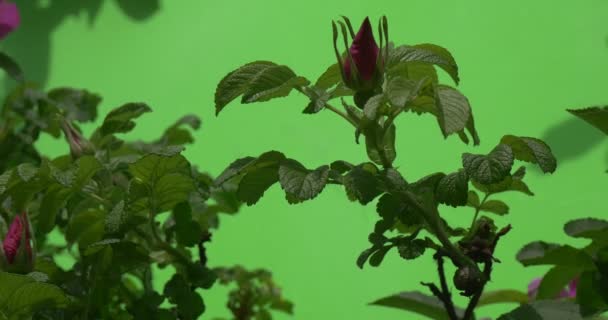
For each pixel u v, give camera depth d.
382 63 0.84
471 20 1.67
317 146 1.64
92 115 1.10
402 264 1.57
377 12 1.70
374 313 1.58
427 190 0.85
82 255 0.92
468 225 1.54
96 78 1.82
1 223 0.92
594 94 1.59
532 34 1.64
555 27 1.63
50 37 1.86
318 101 0.84
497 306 1.51
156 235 0.90
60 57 1.85
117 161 0.95
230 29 1.77
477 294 0.85
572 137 1.59
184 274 0.92
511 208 1.57
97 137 1.02
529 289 1.01
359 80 0.84
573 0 1.62
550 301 0.87
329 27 1.71
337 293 1.60
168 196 0.90
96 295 0.90
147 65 1.80
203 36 1.78
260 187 0.85
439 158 1.61
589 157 1.57
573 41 1.62
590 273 0.87
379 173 0.84
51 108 1.09
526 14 1.65
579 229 0.90
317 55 1.71
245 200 0.85
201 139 1.73
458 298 1.51
